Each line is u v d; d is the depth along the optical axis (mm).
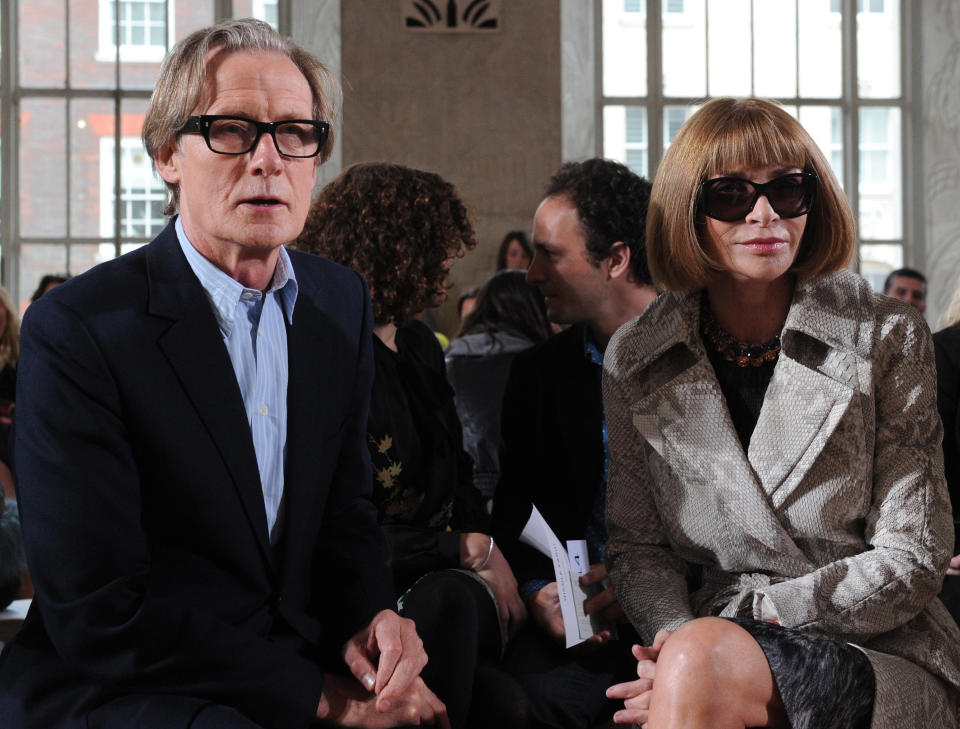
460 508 2842
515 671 2586
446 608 2371
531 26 8938
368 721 2043
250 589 2039
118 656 1870
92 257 9312
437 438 2686
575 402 2883
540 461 2924
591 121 9648
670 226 2361
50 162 9297
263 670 1934
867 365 2250
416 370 2736
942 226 9742
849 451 2246
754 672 1928
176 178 2096
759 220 2256
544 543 2670
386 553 2270
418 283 2727
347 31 8844
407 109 8867
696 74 9750
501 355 3488
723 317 2408
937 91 9719
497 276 3678
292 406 2107
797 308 2316
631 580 2381
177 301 2016
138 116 9344
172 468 1964
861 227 9805
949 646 2209
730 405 2400
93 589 1883
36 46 9289
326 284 2264
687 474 2348
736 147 2271
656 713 1910
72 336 1921
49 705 1915
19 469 1927
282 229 2029
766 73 9766
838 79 9781
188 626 1892
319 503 2156
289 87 2033
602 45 9703
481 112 8906
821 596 2143
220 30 2055
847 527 2283
